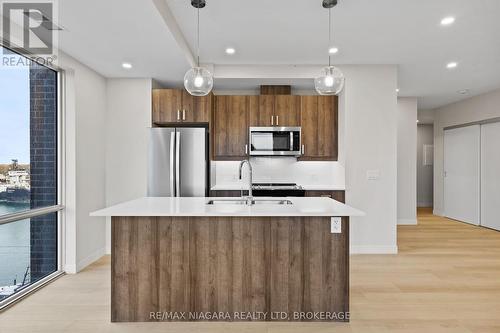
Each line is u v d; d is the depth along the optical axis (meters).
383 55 3.90
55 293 2.88
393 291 2.93
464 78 4.88
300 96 4.51
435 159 7.36
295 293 2.36
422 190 8.72
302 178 4.90
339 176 4.53
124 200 4.21
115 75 4.12
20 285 2.88
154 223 2.37
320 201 2.87
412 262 3.83
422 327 2.27
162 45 3.12
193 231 2.37
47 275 3.28
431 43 3.51
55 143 3.44
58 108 3.43
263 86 4.67
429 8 2.74
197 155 4.04
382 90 4.23
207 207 2.44
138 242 2.37
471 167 6.22
